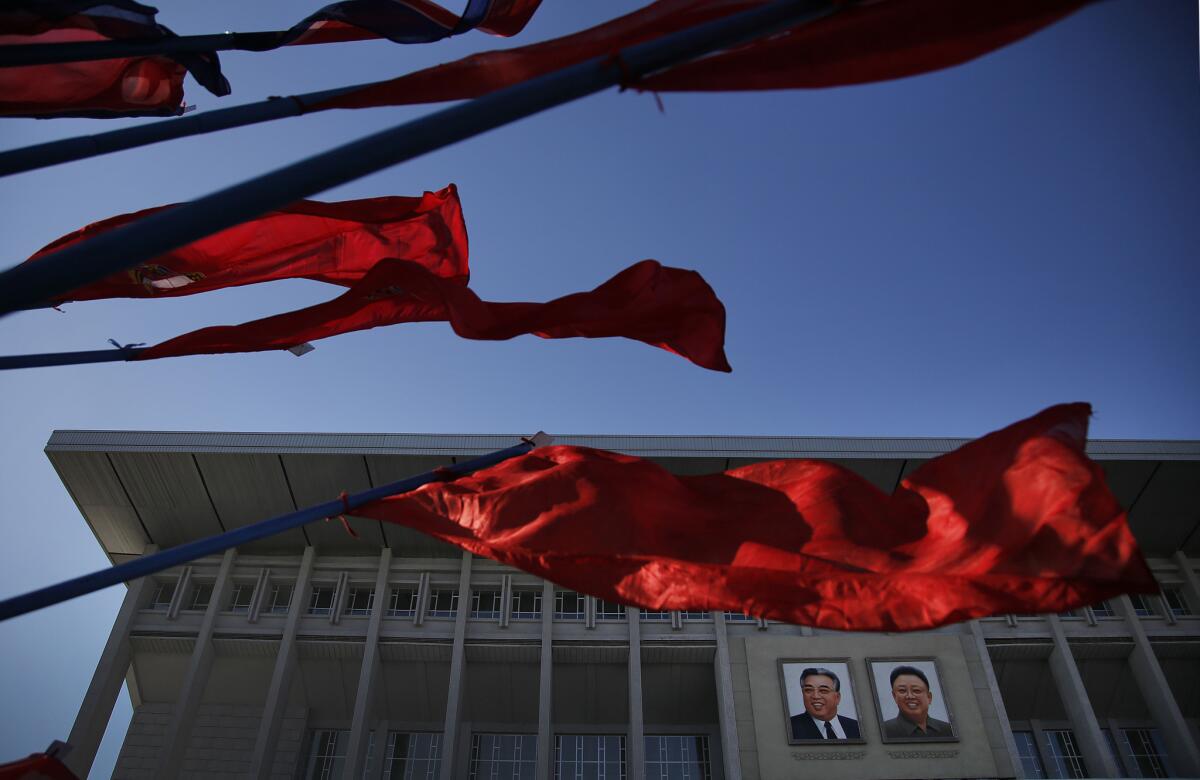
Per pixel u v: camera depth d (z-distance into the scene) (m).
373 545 39.34
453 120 4.83
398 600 38.59
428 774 36.22
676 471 38.12
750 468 8.30
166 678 37.41
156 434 37.53
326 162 4.63
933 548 6.77
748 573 7.34
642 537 7.69
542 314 8.29
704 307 8.77
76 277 4.12
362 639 37.03
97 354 9.51
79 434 37.34
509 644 37.00
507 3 8.88
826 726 33.62
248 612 37.62
